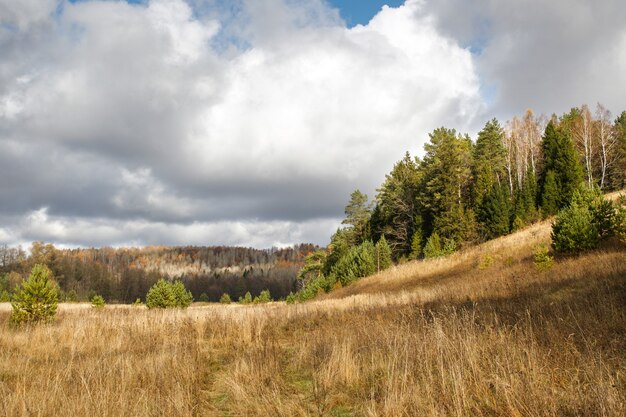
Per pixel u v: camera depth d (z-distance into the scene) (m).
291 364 7.38
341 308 16.50
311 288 50.31
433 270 32.47
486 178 48.56
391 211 58.38
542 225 34.56
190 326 11.38
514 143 60.75
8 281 81.06
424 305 13.38
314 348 7.78
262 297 57.75
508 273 20.41
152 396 5.21
